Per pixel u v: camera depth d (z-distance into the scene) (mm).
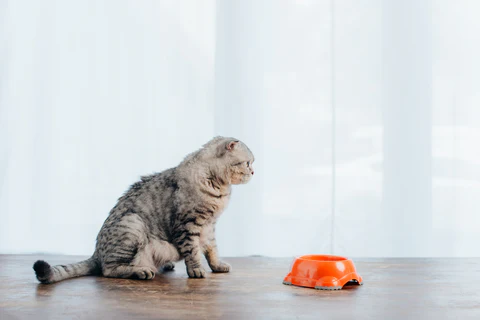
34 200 2068
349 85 2104
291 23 2098
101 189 2080
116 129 2078
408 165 2104
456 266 1777
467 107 2100
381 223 2111
